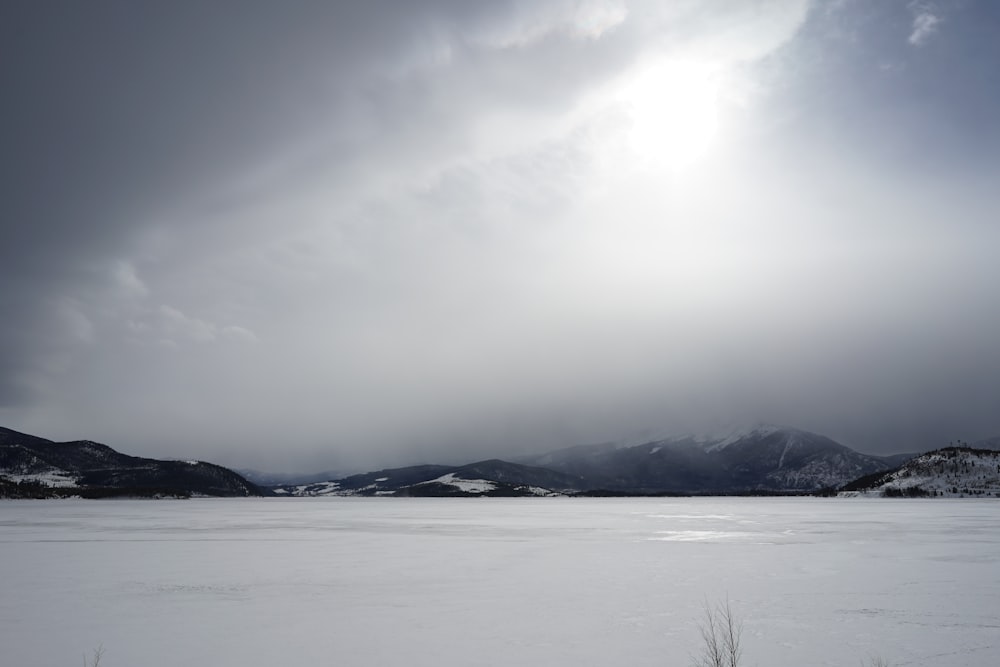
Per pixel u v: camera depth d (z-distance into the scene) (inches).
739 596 1039.0
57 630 820.6
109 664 674.2
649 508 5585.6
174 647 735.1
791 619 866.1
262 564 1472.7
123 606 975.0
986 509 4237.2
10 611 941.2
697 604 974.4
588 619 871.7
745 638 765.9
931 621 851.4
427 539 2186.3
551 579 1234.6
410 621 862.5
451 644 743.7
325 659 685.3
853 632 792.3
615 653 705.6
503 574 1304.1
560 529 2696.9
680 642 749.9
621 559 1552.7
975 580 1198.9
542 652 709.9
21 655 709.3
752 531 2470.5
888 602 984.3
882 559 1519.4
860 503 6186.0
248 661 678.5
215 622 861.2
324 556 1646.2
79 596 1060.5
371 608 953.5
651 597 1034.7
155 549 1840.6
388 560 1551.4
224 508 5910.4
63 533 2503.7
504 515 4224.9
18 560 1565.0
